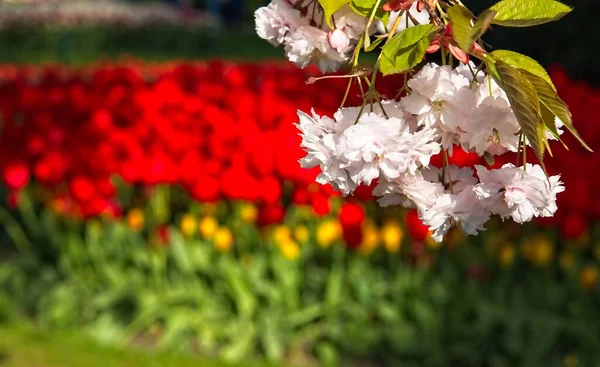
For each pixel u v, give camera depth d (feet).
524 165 3.89
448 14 3.40
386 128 3.81
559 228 16.12
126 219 17.80
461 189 4.22
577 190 14.24
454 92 3.83
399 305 16.24
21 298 18.51
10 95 19.45
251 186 15.39
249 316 16.53
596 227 16.03
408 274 16.22
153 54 72.38
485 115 3.82
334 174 3.91
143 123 16.85
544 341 15.01
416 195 4.10
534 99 3.51
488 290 16.02
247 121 16.22
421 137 3.84
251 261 16.87
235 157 15.62
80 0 90.74
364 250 16.02
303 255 16.66
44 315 17.83
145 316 16.99
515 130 3.86
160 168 16.11
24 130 18.04
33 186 19.15
